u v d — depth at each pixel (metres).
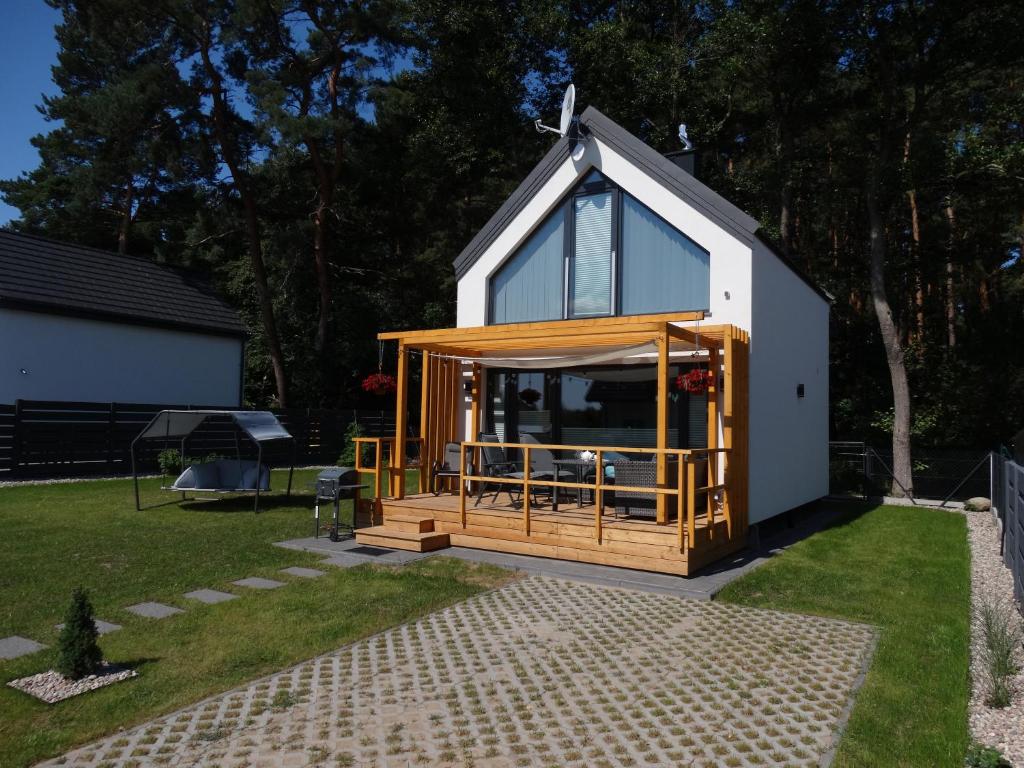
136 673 5.56
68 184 36.19
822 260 28.91
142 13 25.25
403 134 30.75
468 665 5.72
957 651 6.14
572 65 26.48
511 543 9.71
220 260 33.56
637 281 12.01
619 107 25.53
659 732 4.56
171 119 26.61
